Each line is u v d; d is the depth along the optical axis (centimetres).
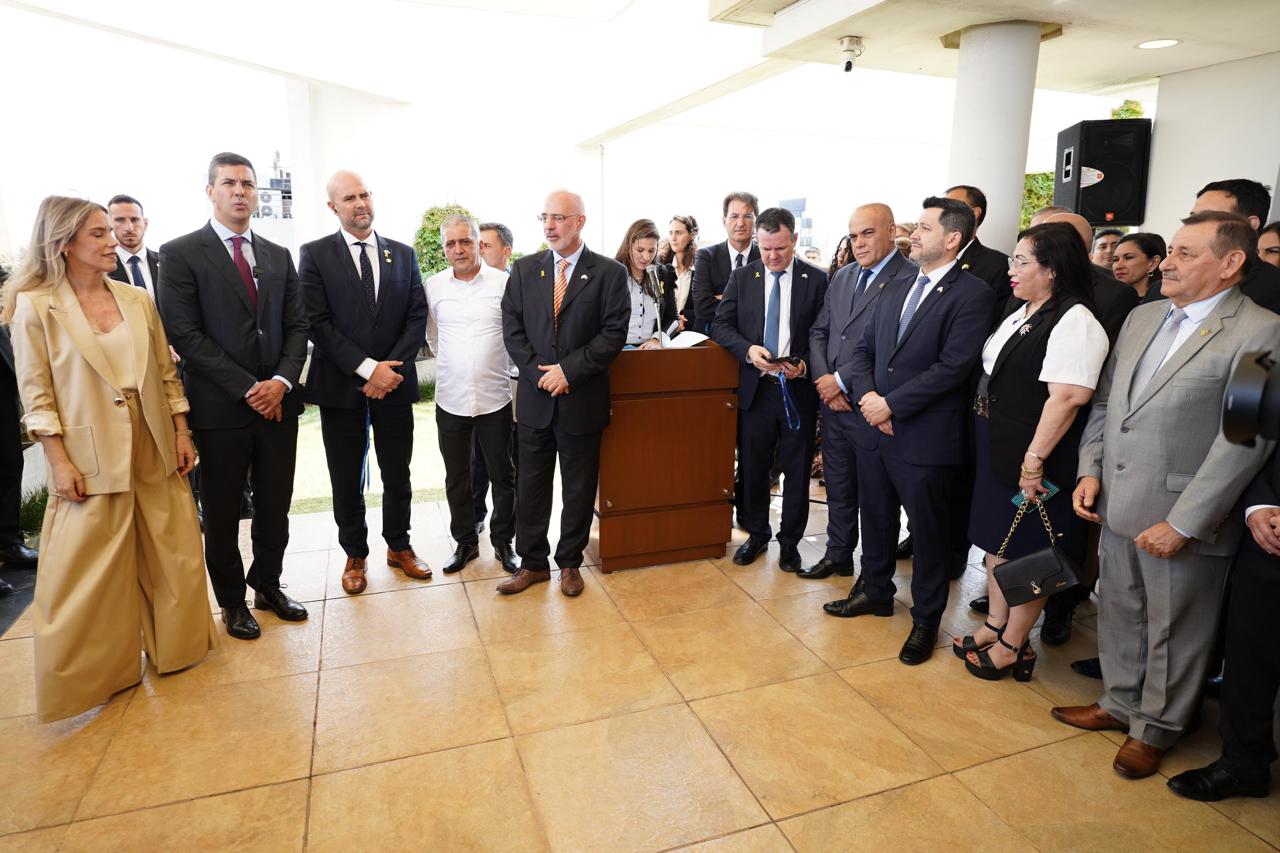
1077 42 424
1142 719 209
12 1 512
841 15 390
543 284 298
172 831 184
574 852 179
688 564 350
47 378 219
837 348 305
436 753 214
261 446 275
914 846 181
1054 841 183
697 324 392
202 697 240
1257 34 405
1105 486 211
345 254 294
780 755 214
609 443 326
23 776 203
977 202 299
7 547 336
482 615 297
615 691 245
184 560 248
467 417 325
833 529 334
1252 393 105
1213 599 198
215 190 258
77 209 216
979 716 234
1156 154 498
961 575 341
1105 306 247
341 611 299
